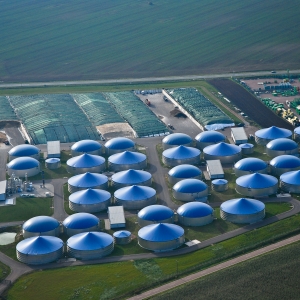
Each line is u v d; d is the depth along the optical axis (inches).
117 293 6117.1
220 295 5974.4
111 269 6555.1
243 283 6161.4
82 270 6560.0
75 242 6904.5
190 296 5969.5
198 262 6609.3
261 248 6855.3
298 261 6505.9
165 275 6387.8
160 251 6899.6
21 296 6146.7
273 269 6378.0
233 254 6722.4
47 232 7229.3
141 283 6259.8
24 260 6766.7
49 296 6131.9
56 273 6520.7
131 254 6865.2
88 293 6146.7
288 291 6023.6
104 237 6983.3
